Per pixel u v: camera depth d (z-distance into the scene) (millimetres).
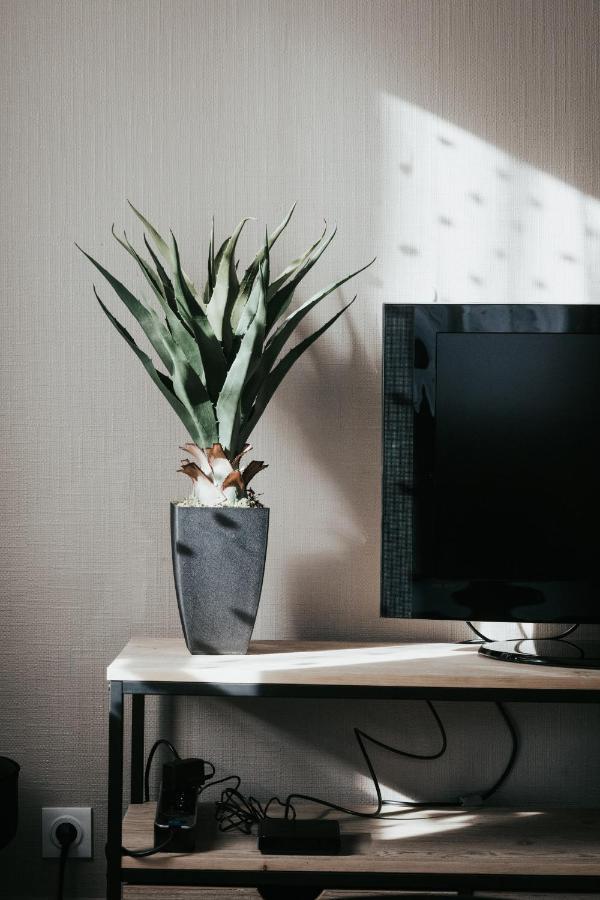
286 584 1698
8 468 1689
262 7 1701
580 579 1503
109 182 1696
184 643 1575
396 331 1517
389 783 1695
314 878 1339
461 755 1697
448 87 1710
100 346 1693
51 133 1694
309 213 1703
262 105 1703
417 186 1707
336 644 1588
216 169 1700
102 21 1695
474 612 1507
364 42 1706
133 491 1694
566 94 1711
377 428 1705
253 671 1340
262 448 1701
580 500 1506
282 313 1632
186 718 1688
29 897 1670
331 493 1703
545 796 1698
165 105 1699
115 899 1323
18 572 1688
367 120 1706
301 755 1691
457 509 1510
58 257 1693
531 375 1507
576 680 1337
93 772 1684
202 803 1621
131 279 1697
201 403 1442
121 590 1692
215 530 1436
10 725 1682
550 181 1713
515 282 1710
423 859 1347
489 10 1708
